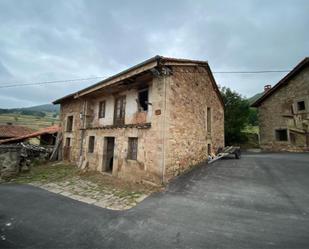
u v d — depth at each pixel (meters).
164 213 4.01
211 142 9.87
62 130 13.04
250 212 3.82
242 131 19.03
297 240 2.80
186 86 7.65
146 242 2.95
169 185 5.88
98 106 10.41
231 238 2.95
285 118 12.09
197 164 8.17
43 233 3.35
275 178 5.68
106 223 3.69
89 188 6.45
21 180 7.85
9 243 3.03
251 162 8.01
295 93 11.57
